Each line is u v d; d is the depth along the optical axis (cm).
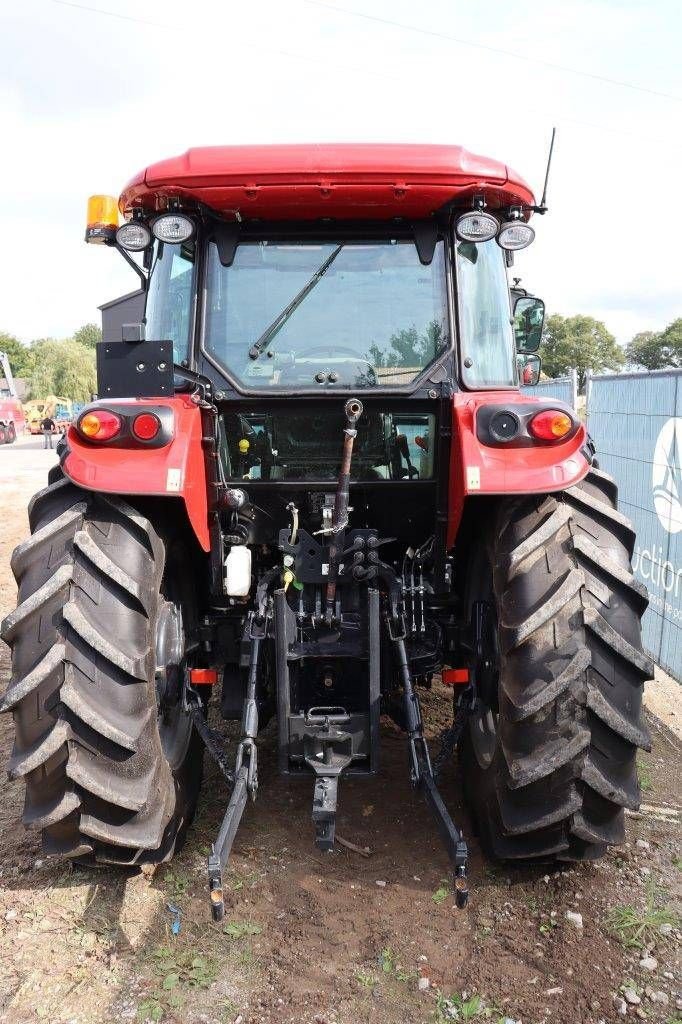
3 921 272
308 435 326
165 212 313
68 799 251
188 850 312
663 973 247
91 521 273
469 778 324
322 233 320
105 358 281
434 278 321
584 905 279
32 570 265
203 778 367
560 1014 232
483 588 325
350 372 320
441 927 270
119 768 254
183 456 271
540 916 273
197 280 319
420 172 293
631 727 260
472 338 325
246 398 316
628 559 278
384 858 309
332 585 299
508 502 289
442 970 250
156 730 271
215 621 341
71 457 273
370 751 289
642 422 559
